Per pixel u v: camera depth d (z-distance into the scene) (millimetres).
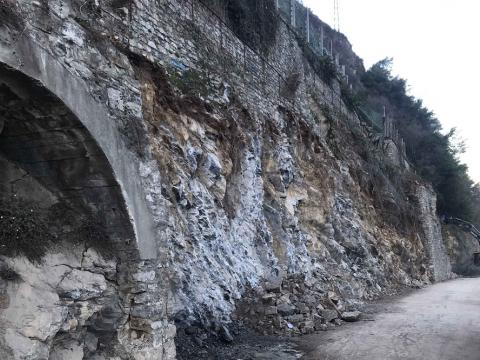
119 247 5602
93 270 5344
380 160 27609
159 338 5781
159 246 6102
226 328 8461
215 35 11625
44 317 4516
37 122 4781
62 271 4992
